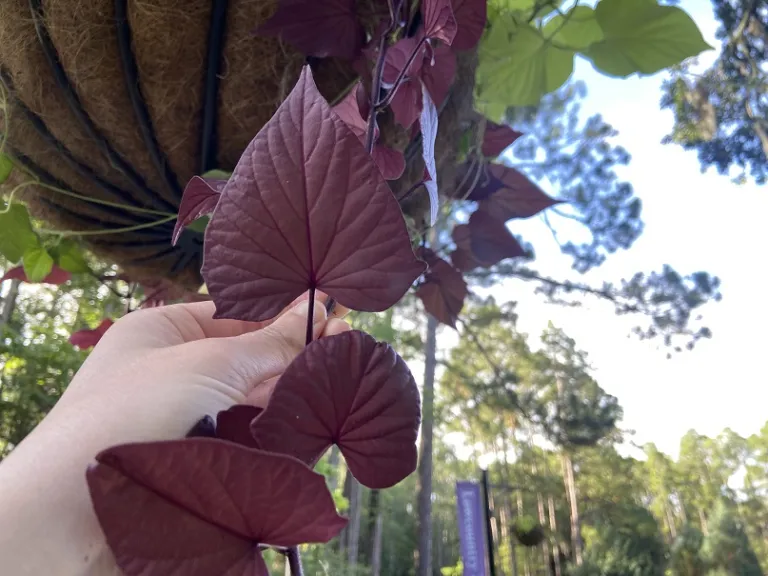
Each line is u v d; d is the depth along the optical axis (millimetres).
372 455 250
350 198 231
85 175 706
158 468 177
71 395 356
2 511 263
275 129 236
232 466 179
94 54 590
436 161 744
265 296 234
